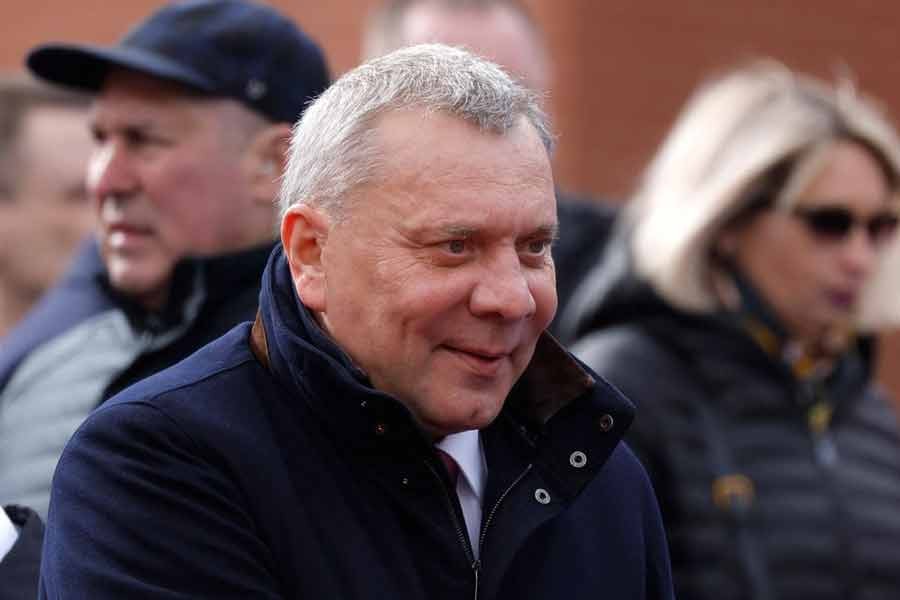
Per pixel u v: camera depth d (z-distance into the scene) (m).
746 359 13.02
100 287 12.05
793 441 12.89
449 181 7.07
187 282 10.96
